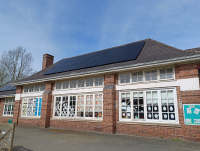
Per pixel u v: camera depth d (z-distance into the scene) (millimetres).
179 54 8461
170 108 8266
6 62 29453
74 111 11719
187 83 7895
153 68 9000
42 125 12656
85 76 11461
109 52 13297
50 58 19578
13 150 6535
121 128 9484
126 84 9766
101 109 10539
